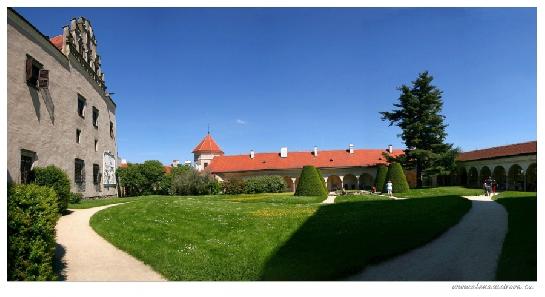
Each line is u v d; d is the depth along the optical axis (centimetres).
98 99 3244
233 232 1280
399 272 820
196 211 1827
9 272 700
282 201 2566
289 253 986
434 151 4691
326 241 1073
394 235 1107
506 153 4066
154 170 4956
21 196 758
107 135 3509
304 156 6381
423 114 4694
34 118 2058
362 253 922
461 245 1017
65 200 1930
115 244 1218
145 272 945
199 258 1013
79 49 2858
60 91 2411
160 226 1439
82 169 2805
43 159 2152
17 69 1898
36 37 2095
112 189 3666
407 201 2208
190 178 4669
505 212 1562
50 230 794
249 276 853
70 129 2567
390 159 4906
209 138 7706
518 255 863
